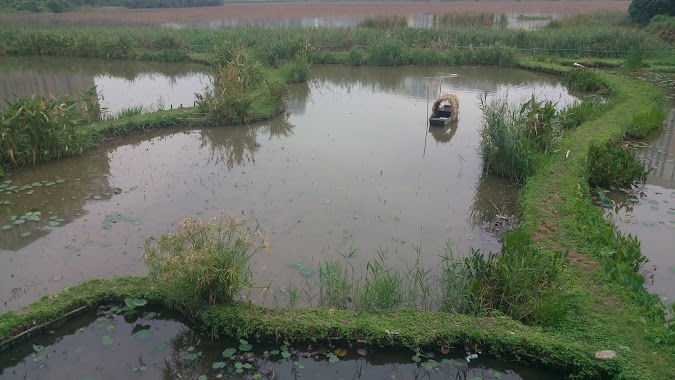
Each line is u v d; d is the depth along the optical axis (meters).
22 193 7.96
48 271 5.82
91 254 6.16
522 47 21.42
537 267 5.14
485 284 5.13
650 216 7.15
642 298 4.88
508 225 6.96
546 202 7.08
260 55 18.94
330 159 9.44
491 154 8.69
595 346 4.32
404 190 8.05
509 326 4.64
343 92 15.52
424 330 4.64
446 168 9.03
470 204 7.61
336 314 4.87
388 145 10.27
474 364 4.52
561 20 27.83
